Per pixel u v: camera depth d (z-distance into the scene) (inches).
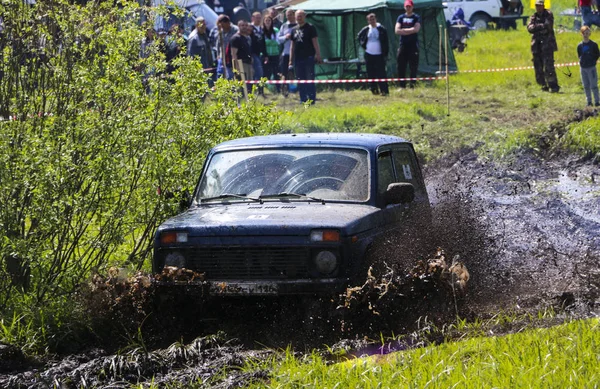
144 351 941.8
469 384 733.9
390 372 794.2
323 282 983.0
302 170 1127.6
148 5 1346.0
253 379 822.5
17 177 1111.0
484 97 3309.5
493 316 1023.6
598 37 4795.8
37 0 1217.4
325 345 945.5
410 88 3587.6
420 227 1158.3
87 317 1041.5
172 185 1227.2
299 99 3309.5
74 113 1214.9
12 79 1210.6
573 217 1676.9
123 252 1286.9
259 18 3531.0
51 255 1155.9
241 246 1007.0
